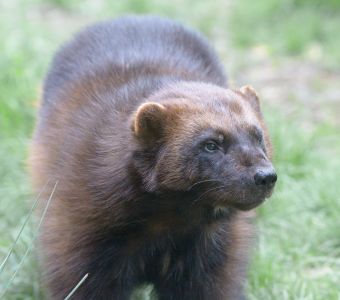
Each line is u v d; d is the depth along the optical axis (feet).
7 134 44.42
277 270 35.09
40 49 54.19
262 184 25.41
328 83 57.47
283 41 63.05
